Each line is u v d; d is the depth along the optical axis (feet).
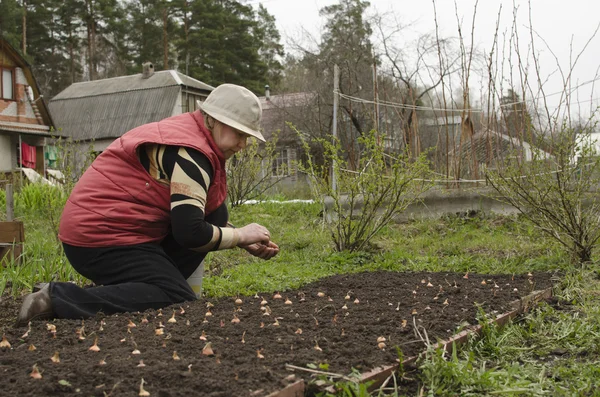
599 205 19.52
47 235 27.27
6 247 19.04
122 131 104.32
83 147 106.52
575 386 9.06
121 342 9.29
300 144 93.20
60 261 16.81
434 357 9.12
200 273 14.08
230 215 35.88
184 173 11.91
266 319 11.30
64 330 10.23
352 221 24.04
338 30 82.89
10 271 15.88
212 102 12.60
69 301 11.25
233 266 20.53
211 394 7.08
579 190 18.83
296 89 110.22
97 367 7.92
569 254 19.08
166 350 8.91
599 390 8.64
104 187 12.27
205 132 12.54
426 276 17.65
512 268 18.37
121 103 106.93
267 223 33.27
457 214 29.84
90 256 12.27
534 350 11.16
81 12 152.05
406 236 27.43
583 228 19.06
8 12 130.11
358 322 11.23
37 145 89.61
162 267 12.41
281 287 15.65
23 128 85.15
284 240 26.99
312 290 15.38
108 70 154.81
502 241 24.31
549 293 15.20
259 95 138.10
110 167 12.37
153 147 12.21
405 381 8.81
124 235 12.28
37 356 8.58
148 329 10.16
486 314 12.12
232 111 12.43
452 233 27.58
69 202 12.48
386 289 15.31
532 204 19.58
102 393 7.12
